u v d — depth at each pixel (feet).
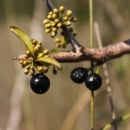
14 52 1.59
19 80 1.57
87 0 1.85
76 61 1.07
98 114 1.95
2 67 2.43
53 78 2.17
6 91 2.35
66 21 1.05
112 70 1.91
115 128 1.14
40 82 1.01
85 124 1.96
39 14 1.75
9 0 1.54
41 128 2.28
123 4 1.93
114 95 1.93
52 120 2.31
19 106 1.59
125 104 1.90
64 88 2.17
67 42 1.11
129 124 1.80
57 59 1.06
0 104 2.34
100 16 1.93
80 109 1.76
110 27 1.95
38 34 1.73
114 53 1.11
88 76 1.06
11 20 1.55
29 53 1.01
